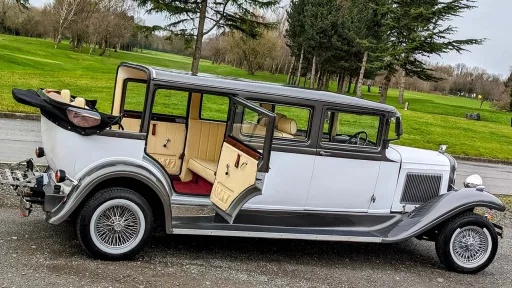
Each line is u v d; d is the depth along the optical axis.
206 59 101.75
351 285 5.31
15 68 33.09
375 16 40.22
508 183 14.09
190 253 5.61
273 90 5.58
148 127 5.20
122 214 5.04
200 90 5.36
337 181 5.89
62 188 5.00
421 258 6.65
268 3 22.08
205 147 6.37
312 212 5.89
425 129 24.11
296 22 52.25
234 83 5.50
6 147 10.52
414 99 57.47
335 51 46.59
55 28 70.25
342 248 6.63
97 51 72.19
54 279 4.45
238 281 4.97
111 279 4.60
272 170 5.61
